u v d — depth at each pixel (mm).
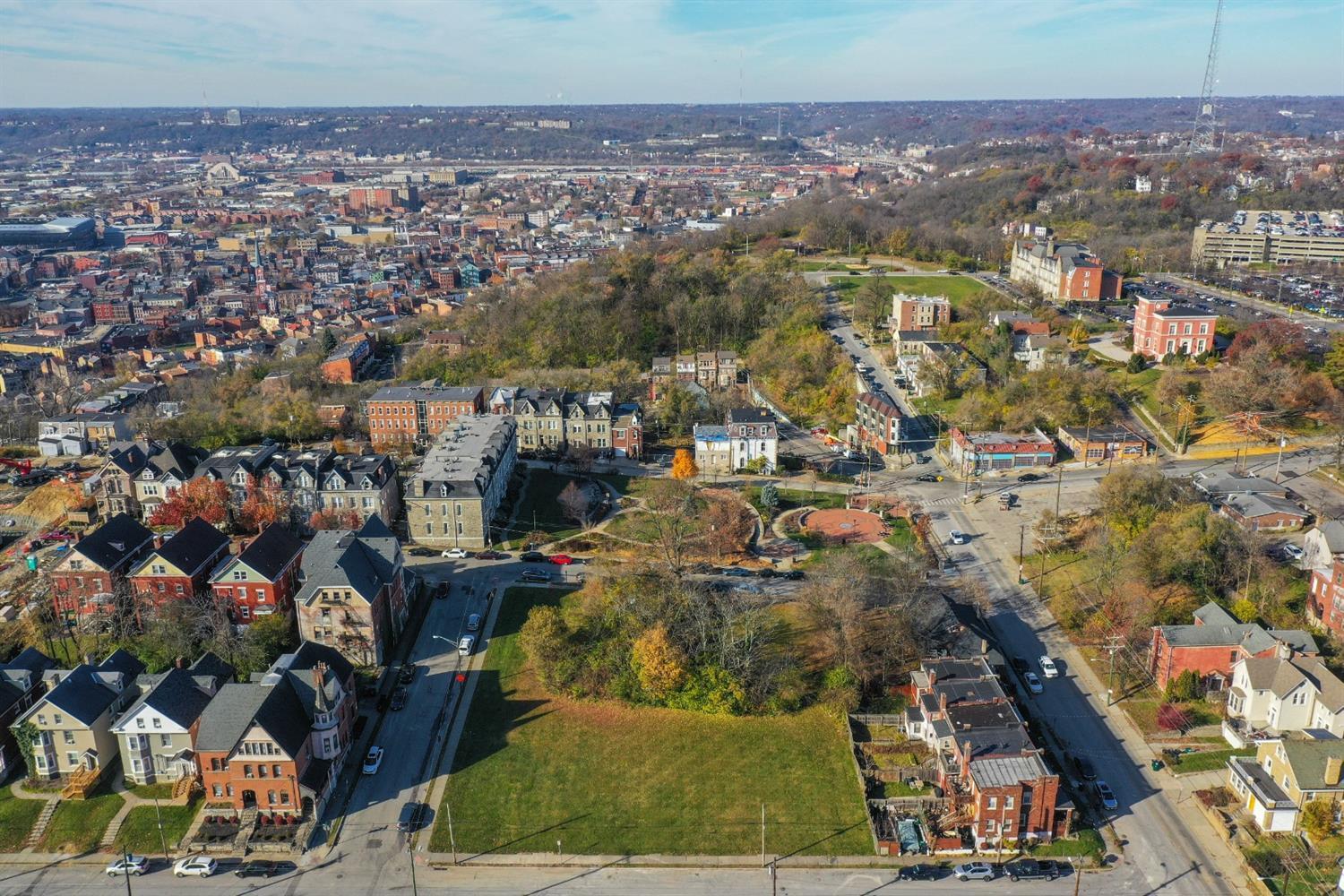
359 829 125250
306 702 132375
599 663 154750
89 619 166625
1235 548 171625
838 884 115875
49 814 127375
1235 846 119375
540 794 131375
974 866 116500
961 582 179625
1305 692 136500
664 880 117062
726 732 142875
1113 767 134500
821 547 198750
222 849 121812
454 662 161125
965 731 129250
